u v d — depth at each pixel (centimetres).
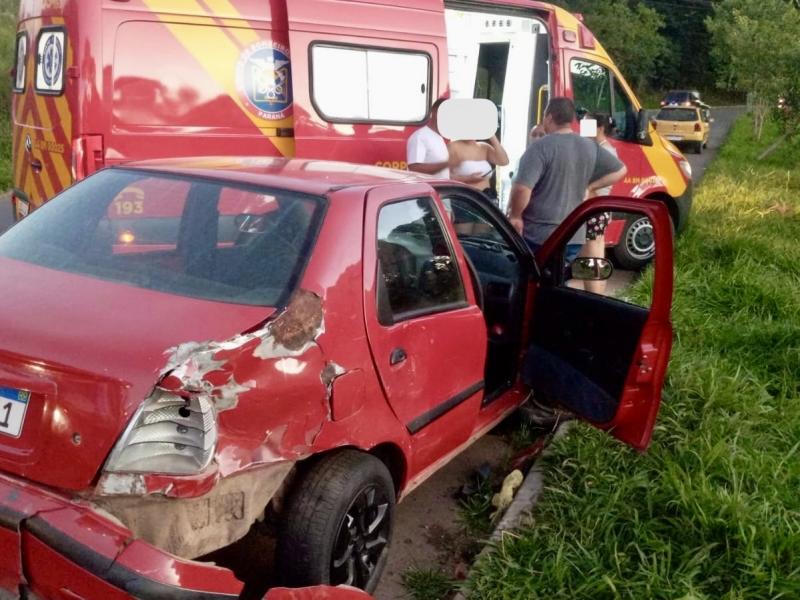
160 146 608
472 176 738
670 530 386
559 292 461
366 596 293
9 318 276
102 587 237
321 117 686
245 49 640
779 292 767
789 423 505
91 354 256
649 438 414
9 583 255
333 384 297
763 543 368
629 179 943
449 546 403
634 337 420
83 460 249
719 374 550
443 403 373
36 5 642
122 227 340
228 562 361
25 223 359
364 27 704
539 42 889
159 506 255
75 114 580
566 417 510
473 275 425
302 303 293
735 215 1225
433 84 765
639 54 5900
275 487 282
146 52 595
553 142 586
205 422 253
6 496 251
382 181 362
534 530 386
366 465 315
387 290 336
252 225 323
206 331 271
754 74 2142
